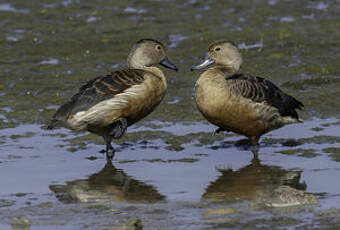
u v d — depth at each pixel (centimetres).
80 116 1262
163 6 2600
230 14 2473
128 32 2295
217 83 1309
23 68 1945
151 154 1320
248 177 1155
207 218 941
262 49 2075
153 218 949
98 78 1327
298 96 1678
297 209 970
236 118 1320
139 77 1328
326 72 1847
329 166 1208
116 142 1409
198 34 2248
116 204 1021
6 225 937
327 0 2603
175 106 1631
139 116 1355
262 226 903
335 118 1527
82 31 2316
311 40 2138
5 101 1683
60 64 1984
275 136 1426
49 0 2675
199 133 1454
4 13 2505
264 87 1342
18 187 1117
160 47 1457
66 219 955
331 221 915
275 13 2459
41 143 1395
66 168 1232
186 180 1145
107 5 2620
